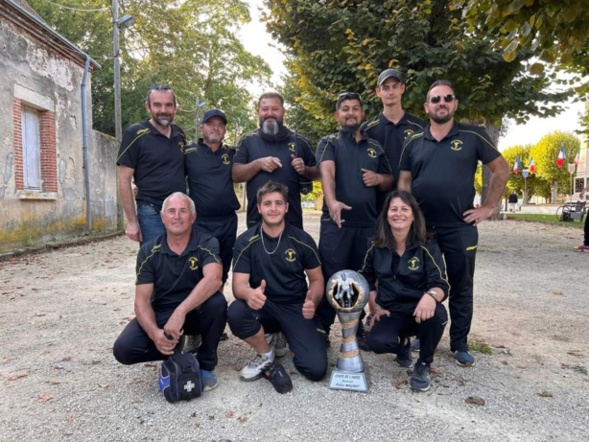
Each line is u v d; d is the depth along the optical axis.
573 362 3.92
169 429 2.85
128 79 25.02
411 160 3.96
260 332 3.46
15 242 10.31
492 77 8.92
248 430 2.84
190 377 3.18
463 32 8.56
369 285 3.81
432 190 3.77
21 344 4.37
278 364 3.50
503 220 21.77
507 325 4.91
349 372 3.40
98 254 10.55
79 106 13.50
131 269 8.52
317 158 4.18
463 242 3.79
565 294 6.29
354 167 4.05
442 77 8.71
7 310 5.56
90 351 4.18
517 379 3.58
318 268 3.78
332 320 4.01
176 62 26.72
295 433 2.80
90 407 3.12
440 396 3.29
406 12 8.24
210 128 4.24
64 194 12.61
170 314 3.46
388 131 4.39
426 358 3.42
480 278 7.40
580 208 20.94
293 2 9.27
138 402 3.20
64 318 5.23
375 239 3.68
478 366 3.82
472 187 3.84
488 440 2.73
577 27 4.14
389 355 4.11
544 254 10.04
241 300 3.49
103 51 22.06
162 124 4.16
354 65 9.34
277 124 4.24
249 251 3.64
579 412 3.07
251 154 4.32
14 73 10.25
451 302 3.92
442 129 3.82
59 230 12.33
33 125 11.54
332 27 9.02
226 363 3.92
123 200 4.14
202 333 3.40
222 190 4.32
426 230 3.84
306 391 3.37
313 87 10.53
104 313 5.44
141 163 4.18
